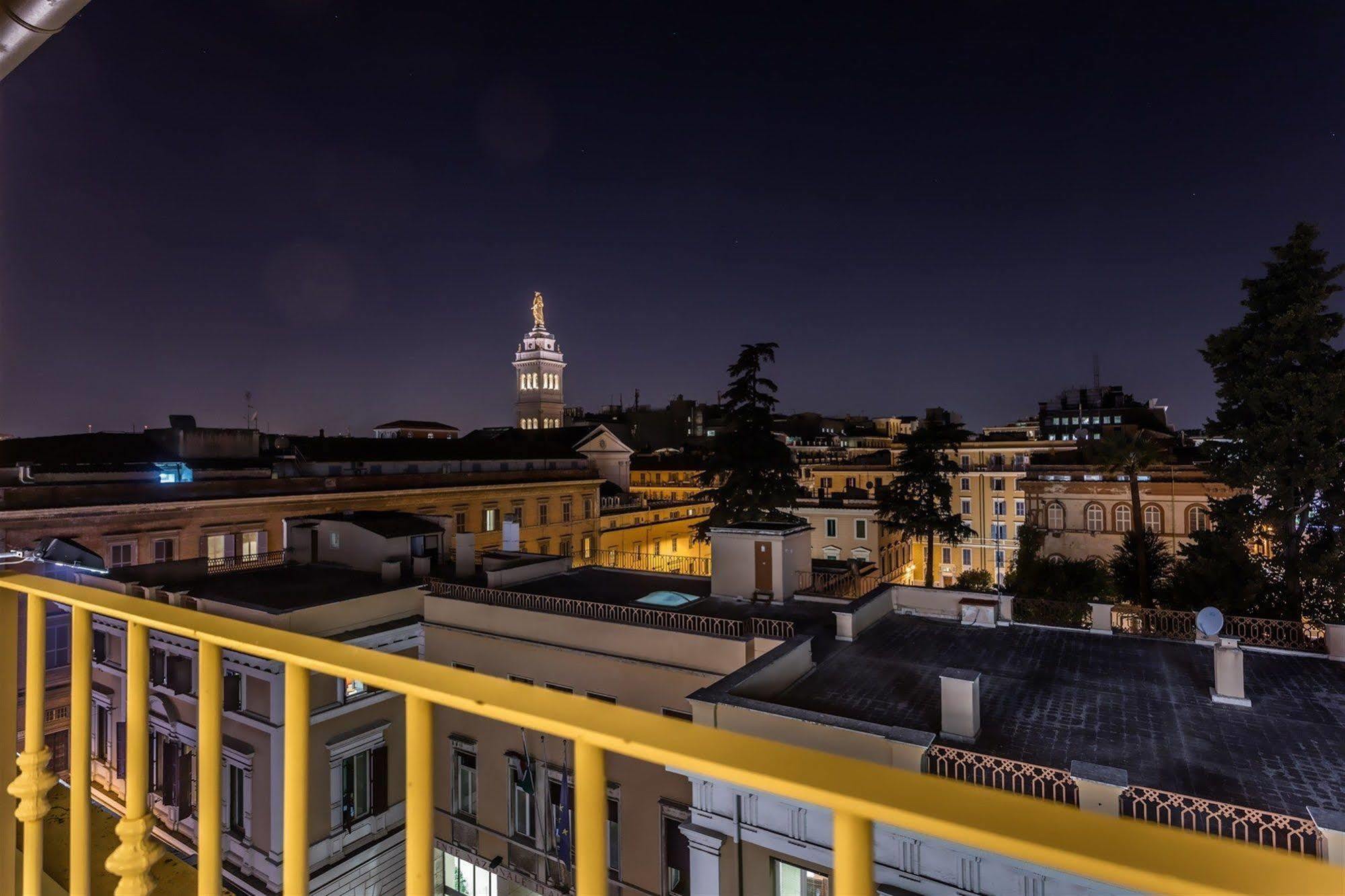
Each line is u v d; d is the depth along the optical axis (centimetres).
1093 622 1839
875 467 7594
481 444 5666
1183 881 99
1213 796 1012
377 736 2078
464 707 169
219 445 4222
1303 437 2775
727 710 1255
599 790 154
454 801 2048
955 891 1007
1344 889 93
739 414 3844
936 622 1962
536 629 2017
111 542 3128
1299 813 962
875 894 127
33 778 296
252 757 1881
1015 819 113
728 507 3859
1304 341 2855
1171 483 5047
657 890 1641
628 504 6569
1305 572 2778
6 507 2853
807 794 130
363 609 2212
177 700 2075
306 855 200
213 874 224
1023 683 1478
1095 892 915
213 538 3512
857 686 1488
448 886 2075
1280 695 1380
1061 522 5378
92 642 288
